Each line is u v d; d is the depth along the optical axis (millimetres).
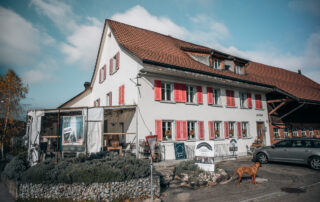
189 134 14516
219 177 8914
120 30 16344
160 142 12719
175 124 13578
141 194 7270
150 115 12656
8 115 17219
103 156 9352
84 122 9148
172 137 13633
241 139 17406
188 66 13984
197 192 7777
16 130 17422
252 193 7344
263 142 19344
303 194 7027
